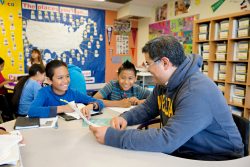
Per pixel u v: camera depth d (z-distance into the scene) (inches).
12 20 162.6
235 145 37.5
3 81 147.7
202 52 132.5
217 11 137.4
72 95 63.2
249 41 106.9
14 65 167.2
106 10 197.9
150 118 52.1
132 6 183.8
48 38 176.7
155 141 33.2
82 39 190.7
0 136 33.4
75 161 30.6
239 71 113.8
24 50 169.3
